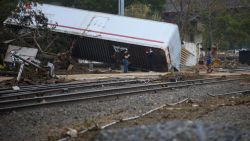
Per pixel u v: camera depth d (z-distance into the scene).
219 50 89.19
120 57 43.28
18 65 31.41
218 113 14.56
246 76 36.06
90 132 11.36
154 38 42.34
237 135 6.09
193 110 15.59
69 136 10.95
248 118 13.48
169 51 42.19
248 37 90.19
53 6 44.56
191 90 23.69
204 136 5.73
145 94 21.14
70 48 41.59
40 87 23.47
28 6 38.88
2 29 36.31
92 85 24.28
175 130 5.82
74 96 18.77
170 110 15.80
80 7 73.88
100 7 73.12
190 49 59.22
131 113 15.30
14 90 21.08
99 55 44.19
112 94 19.44
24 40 38.00
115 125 12.52
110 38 42.56
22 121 13.36
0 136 11.41
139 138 5.79
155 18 75.88
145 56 42.69
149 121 13.33
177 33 44.78
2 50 35.66
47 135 11.39
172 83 26.69
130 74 36.56
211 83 28.69
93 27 43.22
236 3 91.38
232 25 84.56
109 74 36.38
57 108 15.84
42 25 38.97
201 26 87.50
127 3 79.88
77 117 14.43
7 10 37.88
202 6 81.38
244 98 19.52
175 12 89.94
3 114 14.33
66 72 37.03
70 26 42.88
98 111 15.87
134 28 43.31
